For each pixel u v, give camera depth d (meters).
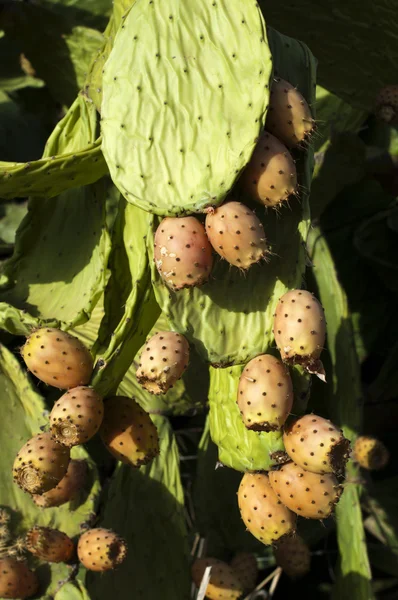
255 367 1.89
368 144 2.86
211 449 2.55
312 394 2.49
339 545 2.46
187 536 2.40
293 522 1.98
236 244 1.87
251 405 1.87
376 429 2.89
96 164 2.07
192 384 2.45
